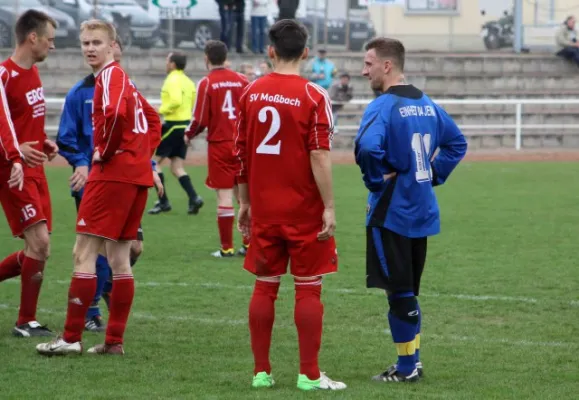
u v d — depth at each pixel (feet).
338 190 158.10
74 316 59.88
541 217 126.82
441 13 280.51
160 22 254.06
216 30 255.91
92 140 66.85
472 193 153.48
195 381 53.88
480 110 257.96
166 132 130.72
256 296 52.65
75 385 52.85
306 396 50.24
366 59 54.19
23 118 65.21
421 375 55.21
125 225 60.18
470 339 64.90
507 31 284.20
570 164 202.59
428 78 264.52
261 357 52.60
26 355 60.13
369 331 67.41
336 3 269.03
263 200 51.67
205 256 100.27
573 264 93.61
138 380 54.03
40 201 66.13
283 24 51.70
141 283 85.25
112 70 58.90
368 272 53.31
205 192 158.20
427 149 53.26
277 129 51.03
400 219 52.47
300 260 51.62
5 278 67.67
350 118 238.89
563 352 61.21
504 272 89.51
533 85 268.41
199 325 69.21
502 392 51.60
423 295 79.46
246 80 101.50
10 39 237.25
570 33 273.95
